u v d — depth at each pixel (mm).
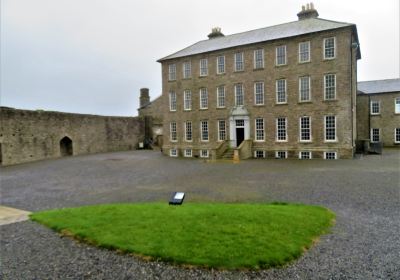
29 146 32844
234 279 5430
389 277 5465
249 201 11883
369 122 42375
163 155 37938
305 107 29047
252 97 31938
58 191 15273
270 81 30875
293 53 29531
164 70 38031
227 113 33469
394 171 18547
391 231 7988
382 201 11328
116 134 46750
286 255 6238
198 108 35469
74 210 9875
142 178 19062
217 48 33969
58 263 6176
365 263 6039
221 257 6078
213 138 34531
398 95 40594
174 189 14930
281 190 13867
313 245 6988
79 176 20750
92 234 7434
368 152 31656
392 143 41094
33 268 5992
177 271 5695
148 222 8094
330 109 27828
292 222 8250
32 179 19859
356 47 30438
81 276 5641
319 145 28453
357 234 7766
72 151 39000
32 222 8961
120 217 8688
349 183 14969
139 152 43594
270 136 31031
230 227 7652
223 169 22406
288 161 26703
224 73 33531
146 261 6074
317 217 8953
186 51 37562
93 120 42500
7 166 29172
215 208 9602
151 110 53031
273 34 31750
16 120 31406
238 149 28891
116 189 15492
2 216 9930
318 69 28266
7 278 5613
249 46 31891
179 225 7816
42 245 7109
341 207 10656
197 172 21141
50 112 35688
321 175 17812
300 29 30141
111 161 30828
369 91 42906
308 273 5645
